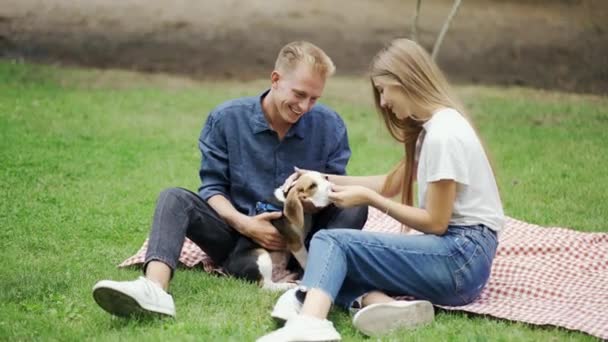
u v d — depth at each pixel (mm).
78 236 7285
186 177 9602
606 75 16641
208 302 5539
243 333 4965
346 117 13125
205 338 4855
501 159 10477
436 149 5156
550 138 11617
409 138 5539
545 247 6590
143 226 7660
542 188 9078
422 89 5348
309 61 5594
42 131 11414
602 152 10750
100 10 20859
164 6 21594
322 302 4859
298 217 5613
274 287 5793
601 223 7805
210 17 20828
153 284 5129
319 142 6117
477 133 5461
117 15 20578
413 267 5172
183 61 17375
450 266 5207
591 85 15938
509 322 5199
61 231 7363
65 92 14281
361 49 18484
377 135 11961
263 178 6059
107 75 16062
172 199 5664
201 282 5906
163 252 5410
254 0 22484
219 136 6051
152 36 19141
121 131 11742
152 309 5074
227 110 6047
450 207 5191
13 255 6637
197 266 6359
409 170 5637
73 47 18062
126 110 13156
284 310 4980
